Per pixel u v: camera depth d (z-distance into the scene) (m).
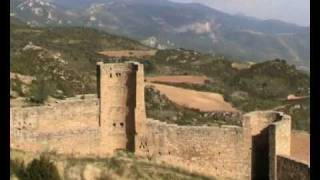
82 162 42.97
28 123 45.44
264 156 51.84
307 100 117.94
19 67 93.75
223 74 164.50
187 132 50.44
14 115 44.69
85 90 96.94
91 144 48.97
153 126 50.28
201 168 50.75
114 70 50.50
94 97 52.19
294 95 138.88
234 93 130.75
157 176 46.44
